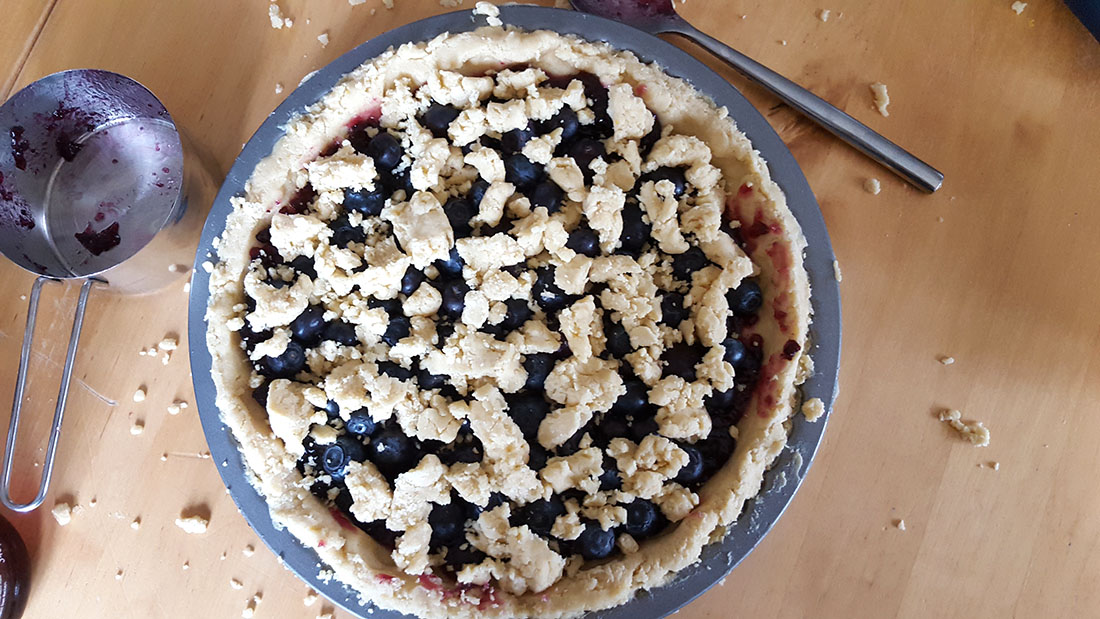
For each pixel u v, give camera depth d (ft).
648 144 1.01
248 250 0.96
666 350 0.95
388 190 1.00
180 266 1.05
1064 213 1.03
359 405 0.91
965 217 1.03
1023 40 1.06
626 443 0.91
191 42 1.09
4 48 1.10
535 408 0.93
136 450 1.04
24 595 1.01
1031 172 1.04
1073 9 1.04
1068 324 1.01
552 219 0.96
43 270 1.06
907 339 1.02
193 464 1.04
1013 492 0.99
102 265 1.07
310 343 0.96
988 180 1.04
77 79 1.01
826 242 0.94
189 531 1.02
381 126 1.01
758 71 1.02
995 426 1.00
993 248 1.03
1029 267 1.02
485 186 0.97
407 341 0.93
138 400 1.05
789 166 0.95
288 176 0.97
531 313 0.97
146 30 1.09
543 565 0.87
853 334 1.02
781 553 0.99
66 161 1.09
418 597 0.89
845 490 1.00
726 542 0.91
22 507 0.97
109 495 1.04
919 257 1.03
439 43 0.96
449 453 0.93
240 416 0.93
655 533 0.93
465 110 0.97
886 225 1.03
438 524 0.91
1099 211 1.03
